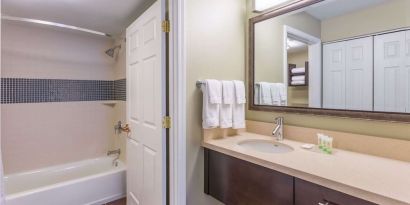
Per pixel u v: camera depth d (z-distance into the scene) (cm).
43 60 256
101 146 299
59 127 269
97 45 293
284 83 170
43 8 205
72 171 268
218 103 165
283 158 121
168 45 158
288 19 166
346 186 87
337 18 141
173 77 157
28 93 248
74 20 236
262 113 186
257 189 126
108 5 200
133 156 201
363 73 130
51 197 202
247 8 195
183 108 158
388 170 101
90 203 225
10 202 182
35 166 253
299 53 160
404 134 116
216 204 179
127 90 214
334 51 142
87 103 288
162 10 155
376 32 125
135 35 197
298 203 106
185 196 160
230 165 145
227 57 185
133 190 202
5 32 233
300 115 160
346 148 134
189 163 164
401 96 117
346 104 137
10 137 238
